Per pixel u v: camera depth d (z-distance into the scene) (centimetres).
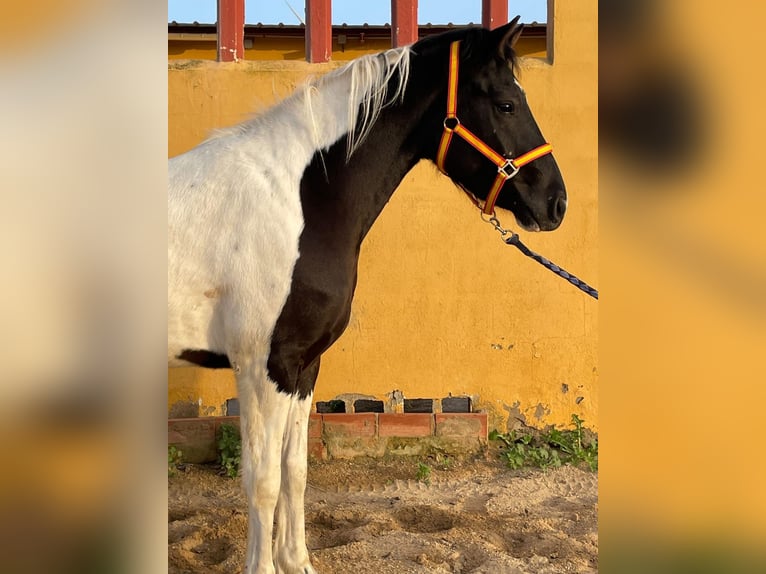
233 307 242
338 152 257
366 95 260
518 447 423
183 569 284
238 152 255
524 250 280
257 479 239
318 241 246
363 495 374
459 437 427
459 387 434
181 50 757
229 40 427
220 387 423
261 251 241
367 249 430
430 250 432
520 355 436
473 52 260
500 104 260
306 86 264
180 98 421
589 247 434
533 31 694
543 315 436
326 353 430
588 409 438
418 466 414
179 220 245
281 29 761
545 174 265
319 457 420
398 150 267
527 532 320
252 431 242
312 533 326
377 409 445
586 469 409
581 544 302
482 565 279
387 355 432
